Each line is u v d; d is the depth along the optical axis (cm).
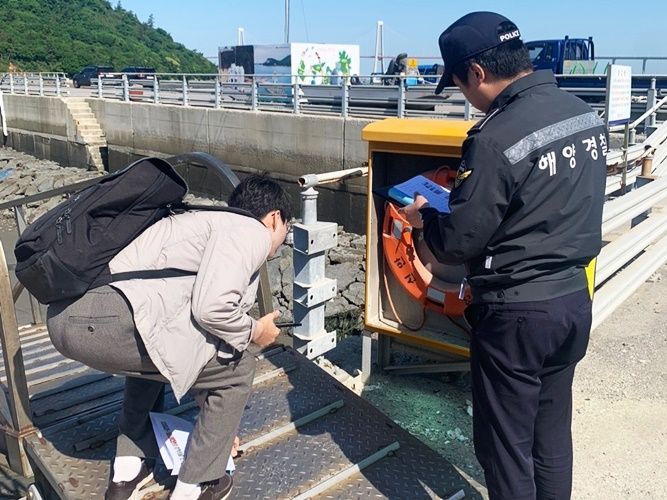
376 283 398
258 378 357
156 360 222
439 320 383
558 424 263
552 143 223
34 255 226
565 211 226
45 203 2056
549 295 230
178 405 335
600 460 344
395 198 354
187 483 251
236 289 222
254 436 312
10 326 306
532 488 250
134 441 271
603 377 428
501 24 236
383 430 322
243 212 244
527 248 227
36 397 375
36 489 308
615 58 1733
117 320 223
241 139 1920
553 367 248
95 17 9644
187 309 230
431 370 400
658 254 606
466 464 336
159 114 2253
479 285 239
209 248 229
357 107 1684
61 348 236
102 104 2581
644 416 383
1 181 2555
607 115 654
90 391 382
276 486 283
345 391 351
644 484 324
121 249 230
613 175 574
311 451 305
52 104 2764
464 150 236
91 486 279
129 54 8838
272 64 2495
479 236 227
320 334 417
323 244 402
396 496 282
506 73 234
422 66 2284
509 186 221
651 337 488
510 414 242
